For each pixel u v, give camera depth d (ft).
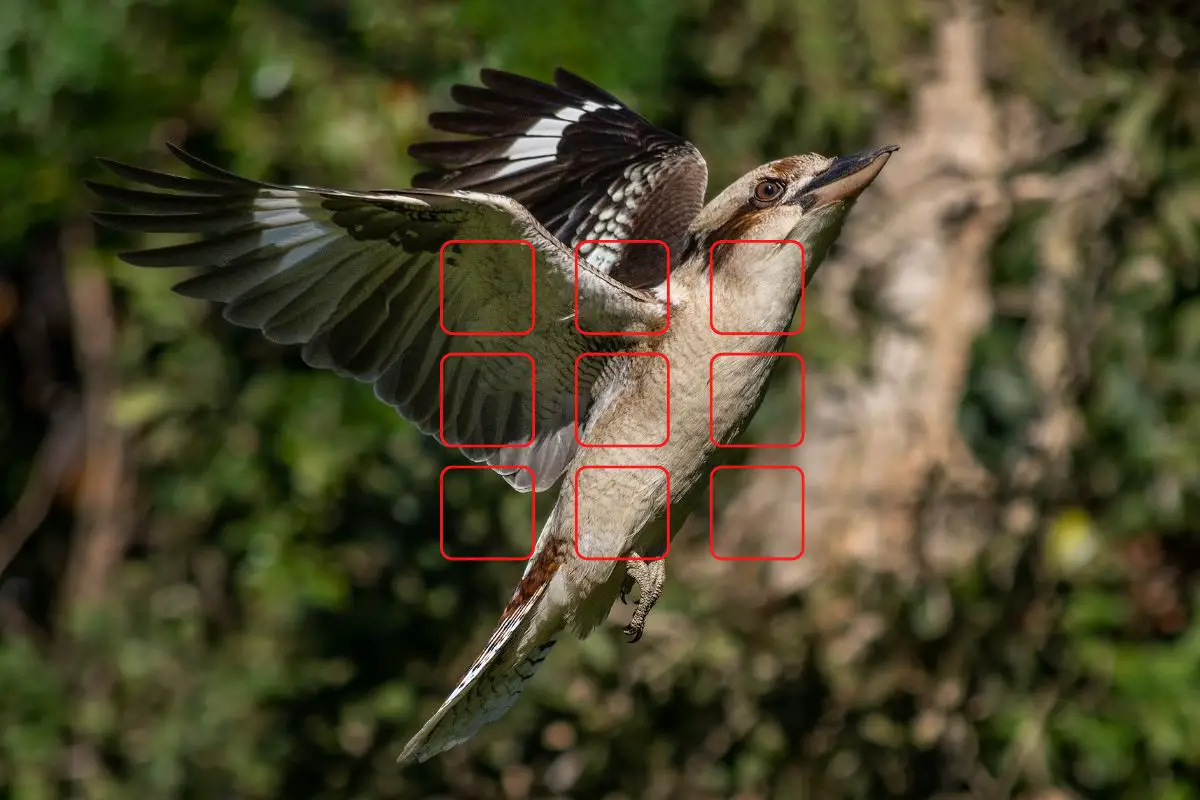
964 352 40.75
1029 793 40.75
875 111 40.78
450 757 39.83
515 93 29.68
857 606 39.52
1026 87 40.70
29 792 40.19
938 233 41.06
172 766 39.68
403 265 25.17
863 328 40.96
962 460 40.50
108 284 41.98
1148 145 40.11
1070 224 40.86
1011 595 40.73
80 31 38.50
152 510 42.47
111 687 41.24
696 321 25.66
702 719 39.58
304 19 39.63
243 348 39.63
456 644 39.60
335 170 38.75
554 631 27.17
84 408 44.83
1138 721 40.98
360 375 25.98
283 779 39.73
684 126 40.19
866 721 39.19
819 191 25.98
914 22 40.45
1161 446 42.70
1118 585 42.73
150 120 39.17
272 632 39.75
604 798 39.58
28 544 45.44
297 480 38.47
